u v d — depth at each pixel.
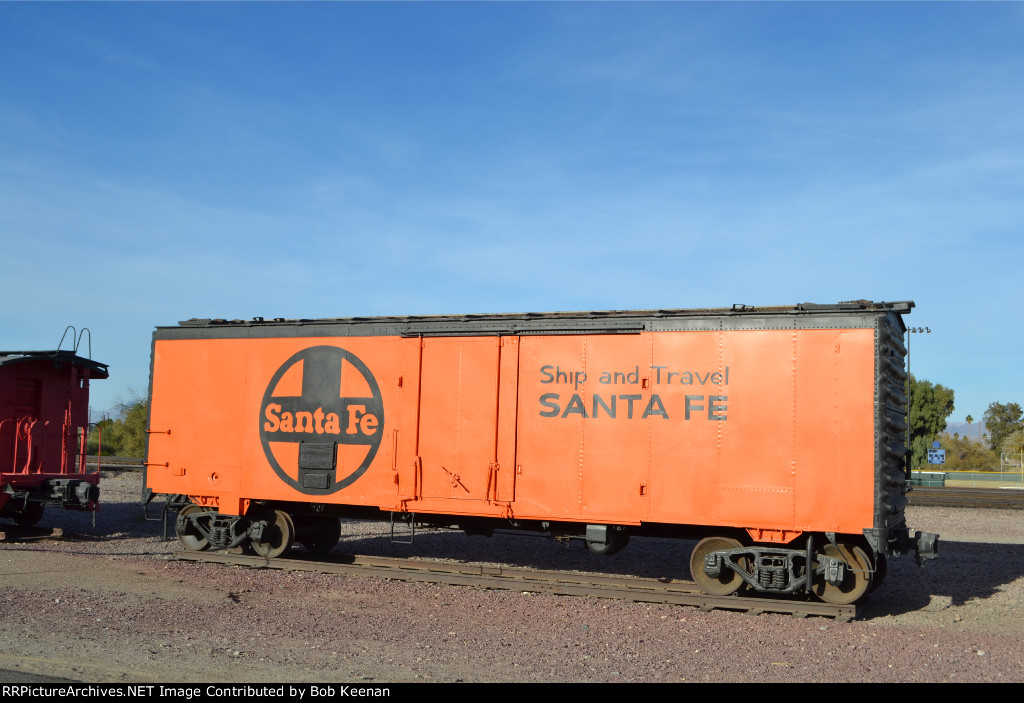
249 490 12.17
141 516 17.98
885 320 9.43
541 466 10.57
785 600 9.66
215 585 10.46
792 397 9.53
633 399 10.22
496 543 15.02
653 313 10.31
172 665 6.48
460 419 11.02
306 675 6.26
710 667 6.96
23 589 9.72
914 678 6.69
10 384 14.79
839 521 9.20
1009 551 14.55
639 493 10.08
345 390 11.71
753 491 9.59
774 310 9.97
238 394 12.41
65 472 15.56
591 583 10.60
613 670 6.75
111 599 9.31
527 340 10.82
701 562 10.14
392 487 11.30
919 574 12.26
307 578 11.13
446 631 8.20
